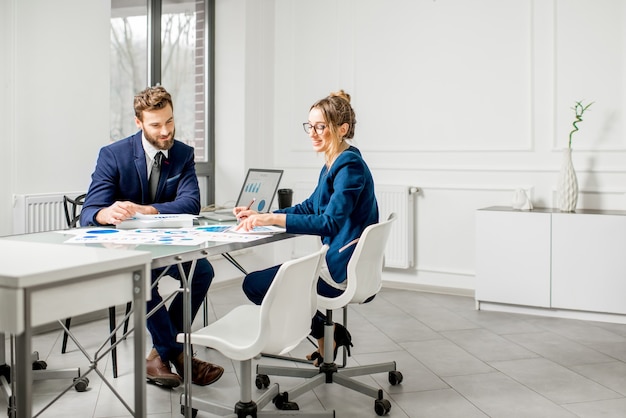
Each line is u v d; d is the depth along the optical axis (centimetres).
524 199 432
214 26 539
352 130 272
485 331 378
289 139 559
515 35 459
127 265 153
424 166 494
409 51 499
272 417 224
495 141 470
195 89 528
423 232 498
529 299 416
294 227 243
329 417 229
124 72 459
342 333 278
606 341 355
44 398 265
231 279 521
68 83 392
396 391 276
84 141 404
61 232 240
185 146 311
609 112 429
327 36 534
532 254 414
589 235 397
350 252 256
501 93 466
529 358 324
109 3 417
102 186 283
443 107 488
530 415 248
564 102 443
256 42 540
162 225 256
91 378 291
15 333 128
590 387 280
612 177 429
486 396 270
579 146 438
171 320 294
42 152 379
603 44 430
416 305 448
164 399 265
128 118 464
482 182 474
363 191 262
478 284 431
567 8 439
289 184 561
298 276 199
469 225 480
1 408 252
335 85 532
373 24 513
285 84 558
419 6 493
